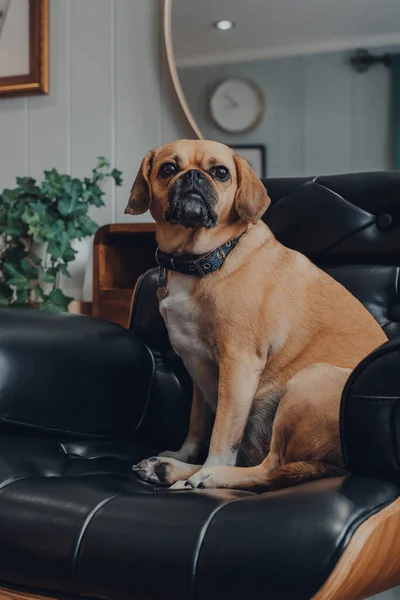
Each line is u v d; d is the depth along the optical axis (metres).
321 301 1.45
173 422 1.55
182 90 2.39
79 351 1.38
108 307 2.10
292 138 2.30
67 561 0.92
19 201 2.22
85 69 2.55
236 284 1.39
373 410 0.99
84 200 2.28
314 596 0.81
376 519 0.88
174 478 1.26
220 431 1.32
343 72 2.26
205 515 0.90
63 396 1.34
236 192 1.43
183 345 1.44
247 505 0.90
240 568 0.83
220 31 2.37
